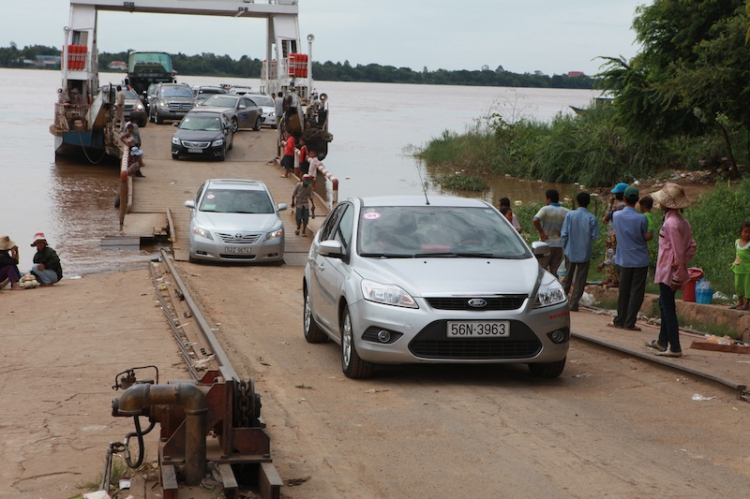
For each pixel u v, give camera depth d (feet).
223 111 138.31
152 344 35.47
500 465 19.72
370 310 27.02
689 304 41.50
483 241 30.30
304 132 132.98
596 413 24.29
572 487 18.30
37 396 26.78
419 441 21.53
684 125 108.47
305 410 24.34
